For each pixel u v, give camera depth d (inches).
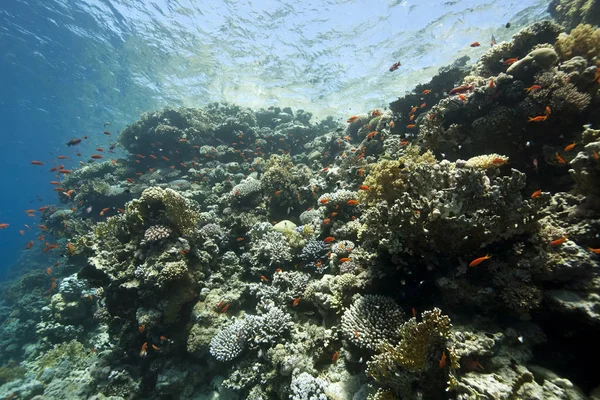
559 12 134.8
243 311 82.7
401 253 52.4
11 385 95.7
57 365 94.5
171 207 82.5
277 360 60.7
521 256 45.3
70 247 93.2
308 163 158.7
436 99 113.4
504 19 160.9
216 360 72.9
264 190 116.3
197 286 80.9
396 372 39.9
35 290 172.9
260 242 91.8
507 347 39.4
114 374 76.8
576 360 39.0
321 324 67.1
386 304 52.6
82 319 112.4
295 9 177.5
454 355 36.7
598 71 66.6
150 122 175.3
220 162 164.2
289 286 77.2
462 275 47.2
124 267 80.7
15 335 138.6
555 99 65.2
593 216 45.2
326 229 89.5
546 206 51.7
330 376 54.8
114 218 95.2
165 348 74.0
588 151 44.7
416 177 53.2
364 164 102.3
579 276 40.2
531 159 68.4
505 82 75.4
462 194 46.9
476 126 73.6
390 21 171.2
